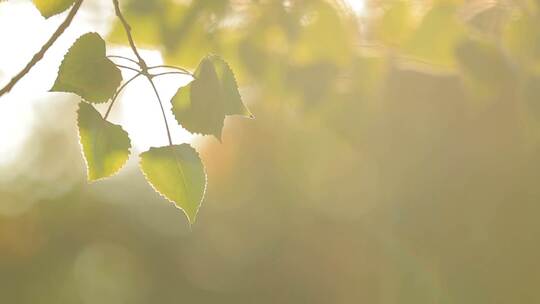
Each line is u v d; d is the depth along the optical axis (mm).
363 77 3641
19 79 2246
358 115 3719
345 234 15102
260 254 24172
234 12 3473
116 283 27797
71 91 2318
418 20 3488
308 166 12477
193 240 27516
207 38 3473
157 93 2332
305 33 3559
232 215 25156
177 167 2381
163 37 3428
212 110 2342
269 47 3594
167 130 2377
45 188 26875
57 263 25891
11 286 24859
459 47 3285
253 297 24938
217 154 23938
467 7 3301
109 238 27766
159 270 28375
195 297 27422
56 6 2428
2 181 25906
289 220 20906
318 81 3602
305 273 20906
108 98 2340
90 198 27484
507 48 3240
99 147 2357
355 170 10578
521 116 3283
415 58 3486
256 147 21562
